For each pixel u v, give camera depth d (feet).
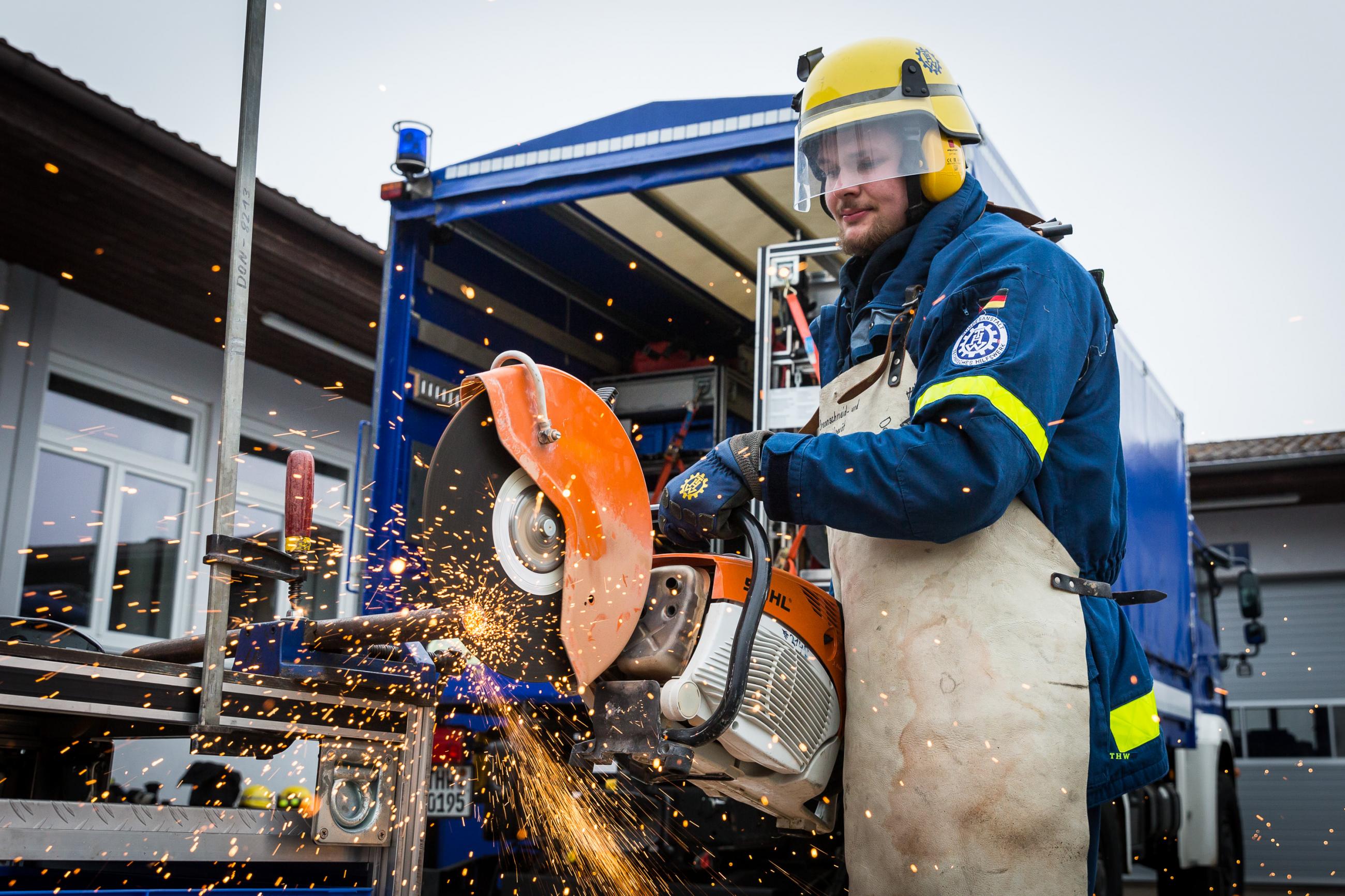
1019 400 6.25
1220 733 24.59
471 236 16.67
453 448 5.83
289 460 6.32
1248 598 30.63
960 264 6.95
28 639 6.84
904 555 6.84
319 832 6.08
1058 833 6.27
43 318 25.20
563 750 12.26
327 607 28.27
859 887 6.75
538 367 6.01
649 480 18.67
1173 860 22.04
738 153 14.49
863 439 6.48
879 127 7.32
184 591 28.07
